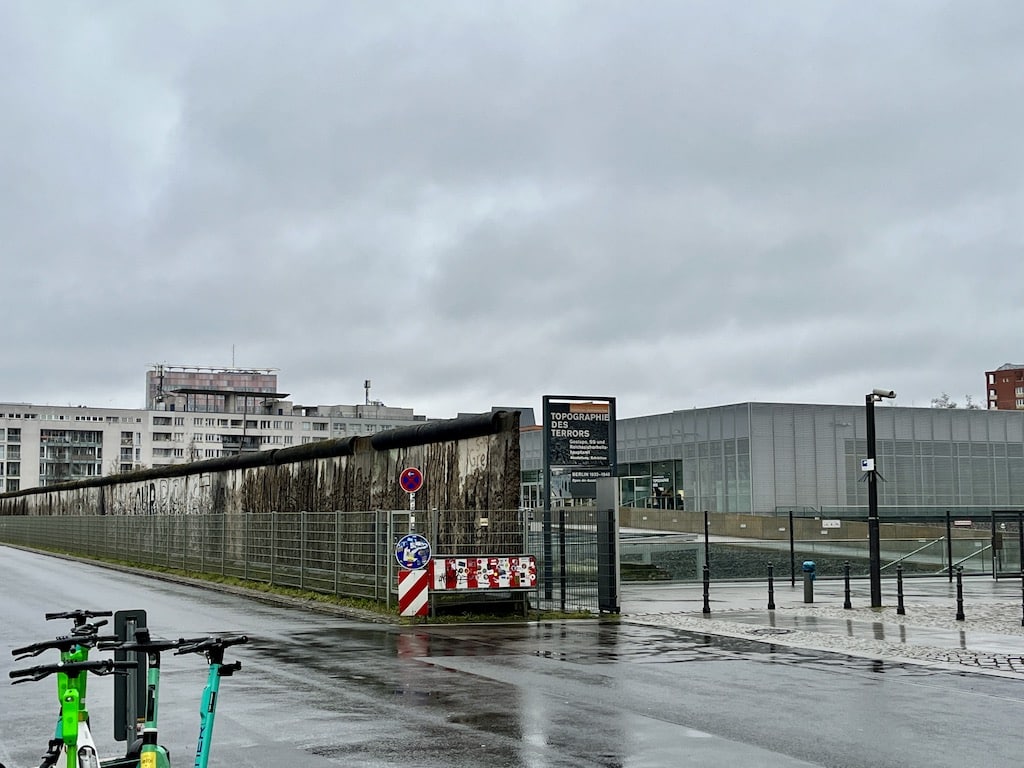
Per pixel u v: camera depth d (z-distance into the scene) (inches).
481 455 940.0
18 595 1091.9
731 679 537.3
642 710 446.9
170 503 1838.1
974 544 1606.8
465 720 422.3
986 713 446.3
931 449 2591.0
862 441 2532.0
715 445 2532.0
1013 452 2679.6
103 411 6619.1
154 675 193.6
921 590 1217.4
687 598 1087.6
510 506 904.9
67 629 765.9
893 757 364.2
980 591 1202.6
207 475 1651.1
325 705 455.2
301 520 1125.7
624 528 2407.7
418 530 896.3
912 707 459.5
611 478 919.0
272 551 1203.9
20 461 6387.8
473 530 889.5
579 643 695.1
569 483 1208.2
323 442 1222.3
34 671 188.1
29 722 424.2
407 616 854.5
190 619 856.9
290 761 352.5
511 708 449.4
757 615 902.4
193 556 1485.0
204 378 7386.8
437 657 618.2
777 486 2437.3
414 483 903.7
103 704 467.8
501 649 659.4
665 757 359.9
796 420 2475.4
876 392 985.5
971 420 2637.8
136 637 200.1
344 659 608.7
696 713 441.4
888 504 2534.5
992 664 597.9
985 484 2640.3
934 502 2581.2
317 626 805.9
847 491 2502.5
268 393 7175.2
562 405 1216.8
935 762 357.4
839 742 386.9
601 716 432.8
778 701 472.4
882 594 1149.7
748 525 2066.9
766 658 620.1
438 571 859.4
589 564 924.6
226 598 1082.1
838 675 553.0
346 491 1175.6
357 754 362.3
